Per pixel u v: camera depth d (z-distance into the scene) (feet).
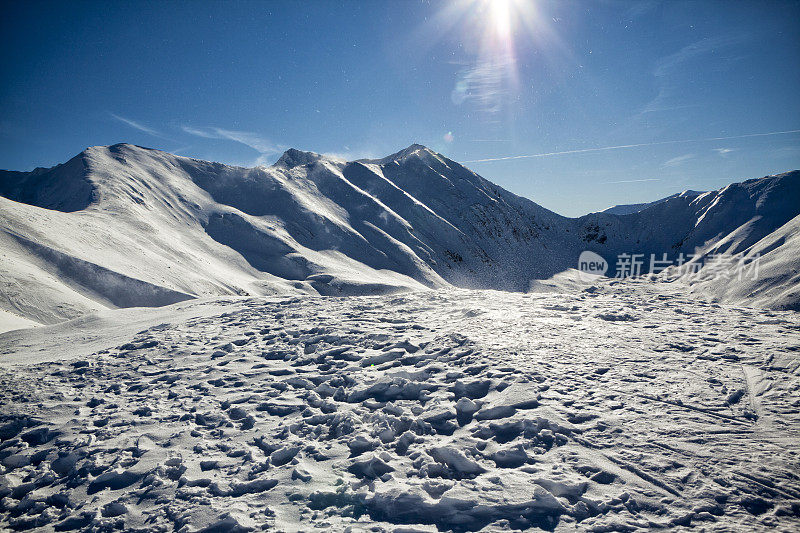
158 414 21.88
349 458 16.24
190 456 17.39
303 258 423.23
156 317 54.44
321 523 12.68
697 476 13.24
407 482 14.23
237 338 36.19
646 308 37.01
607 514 11.93
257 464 16.28
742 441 15.03
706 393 18.98
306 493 14.23
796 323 29.84
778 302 337.72
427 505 12.85
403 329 33.58
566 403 18.33
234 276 336.70
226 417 20.79
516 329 30.32
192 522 13.28
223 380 26.22
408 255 518.78
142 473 16.38
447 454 15.47
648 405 18.02
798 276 355.97
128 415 21.99
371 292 365.20
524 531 11.53
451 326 32.81
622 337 27.76
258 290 319.47
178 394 24.57
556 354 24.49
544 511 12.25
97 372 29.81
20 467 18.08
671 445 14.96
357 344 30.71
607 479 13.37
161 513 13.98
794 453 14.15
